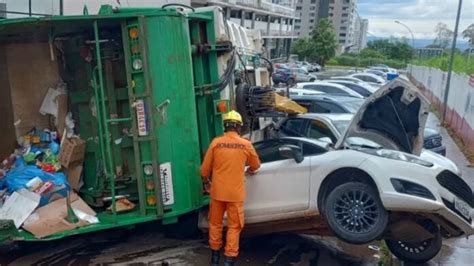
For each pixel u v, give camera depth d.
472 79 17.30
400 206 5.43
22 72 6.66
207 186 6.43
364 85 22.20
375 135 6.36
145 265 6.15
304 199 5.99
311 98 12.12
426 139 11.83
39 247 6.68
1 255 6.37
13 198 6.00
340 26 137.00
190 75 6.07
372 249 7.01
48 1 12.68
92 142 6.48
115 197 6.26
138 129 5.87
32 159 6.37
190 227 7.16
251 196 6.26
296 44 92.19
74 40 6.38
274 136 9.16
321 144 6.35
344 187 5.70
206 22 6.73
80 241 6.94
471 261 6.75
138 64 5.74
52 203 6.07
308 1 136.38
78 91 6.46
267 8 75.25
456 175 5.98
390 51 104.56
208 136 6.72
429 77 38.72
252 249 6.80
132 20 5.70
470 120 16.36
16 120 6.69
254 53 10.55
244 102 7.67
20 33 6.30
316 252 6.79
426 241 6.35
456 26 23.61
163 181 5.93
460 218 5.69
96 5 14.45
